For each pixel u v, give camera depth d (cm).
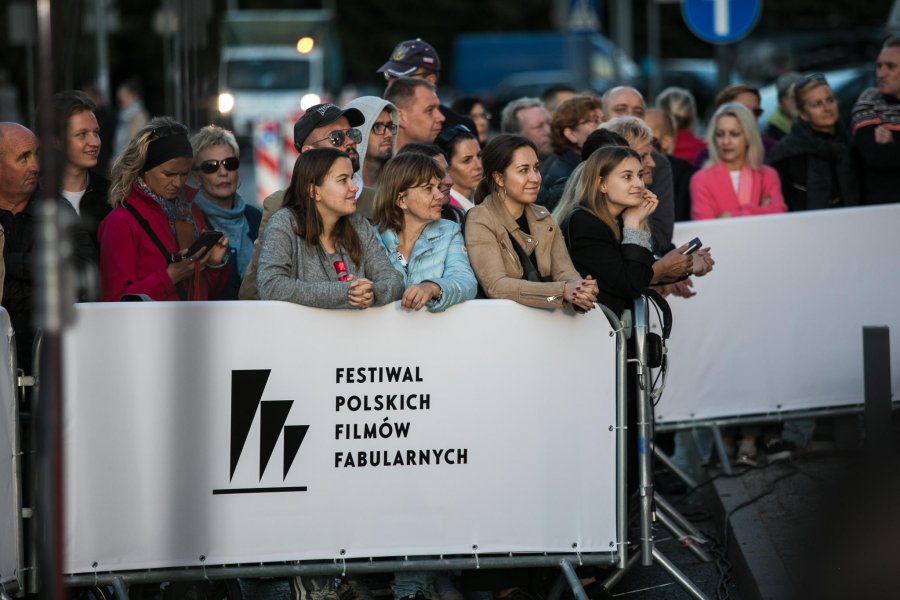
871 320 983
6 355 622
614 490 679
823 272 976
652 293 730
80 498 630
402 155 716
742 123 1048
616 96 1062
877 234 979
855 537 557
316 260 676
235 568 646
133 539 637
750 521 831
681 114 1288
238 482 644
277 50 3869
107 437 632
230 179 862
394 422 657
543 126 1103
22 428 647
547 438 670
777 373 977
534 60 5028
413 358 656
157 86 5641
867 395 722
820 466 948
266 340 642
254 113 3669
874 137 1056
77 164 775
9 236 726
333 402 650
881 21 5931
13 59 4788
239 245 868
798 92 1084
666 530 892
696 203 1062
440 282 657
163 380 634
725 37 1591
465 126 943
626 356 677
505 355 663
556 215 763
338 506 654
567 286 652
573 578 663
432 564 662
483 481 666
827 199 1080
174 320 634
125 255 755
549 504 672
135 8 5559
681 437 1180
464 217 777
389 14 6316
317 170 668
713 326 969
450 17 6400
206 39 1233
